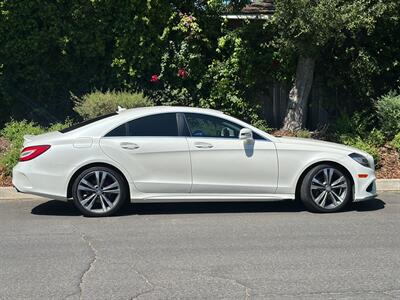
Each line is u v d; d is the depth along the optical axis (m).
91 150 8.05
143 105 12.57
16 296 5.09
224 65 14.28
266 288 5.27
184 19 13.88
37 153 8.05
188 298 5.02
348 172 8.44
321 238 7.04
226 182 8.23
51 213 8.53
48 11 13.62
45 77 14.06
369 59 13.82
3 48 13.67
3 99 14.05
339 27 11.33
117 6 13.86
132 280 5.50
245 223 7.86
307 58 13.10
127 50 14.01
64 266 5.94
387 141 12.56
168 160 8.14
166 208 8.88
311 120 15.21
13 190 9.63
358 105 14.76
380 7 11.36
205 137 8.30
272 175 8.29
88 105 12.26
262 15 14.11
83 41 13.88
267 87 14.85
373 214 8.41
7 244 6.81
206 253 6.39
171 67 14.18
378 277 5.58
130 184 8.12
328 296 5.07
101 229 7.53
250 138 8.22
